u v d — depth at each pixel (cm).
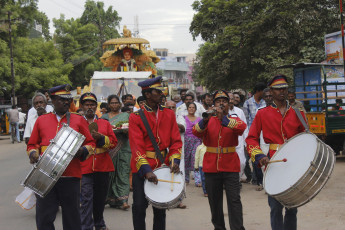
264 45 2255
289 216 527
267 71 2212
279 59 2136
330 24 2172
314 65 1412
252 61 2284
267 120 534
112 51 1797
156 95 544
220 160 585
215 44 2620
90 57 4984
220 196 600
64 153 495
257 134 544
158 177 522
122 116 882
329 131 1234
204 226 686
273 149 531
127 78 1512
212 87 2752
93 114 701
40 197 509
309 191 444
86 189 652
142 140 539
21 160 1631
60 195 515
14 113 2477
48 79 3641
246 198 867
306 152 461
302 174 441
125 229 689
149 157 542
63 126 508
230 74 2655
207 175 598
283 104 535
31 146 536
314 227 643
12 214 822
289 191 443
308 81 1457
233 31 2372
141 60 1803
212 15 2639
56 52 3922
